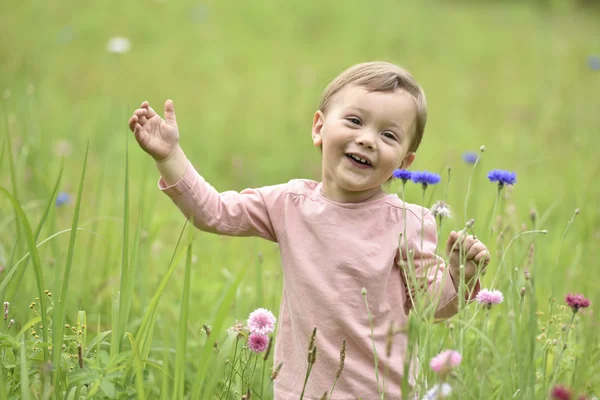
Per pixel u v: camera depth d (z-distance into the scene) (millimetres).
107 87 9094
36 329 2945
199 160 7016
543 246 4633
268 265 4586
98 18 12648
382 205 2615
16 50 9766
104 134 7152
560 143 7961
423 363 2469
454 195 5938
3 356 2547
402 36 13961
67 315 3268
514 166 7148
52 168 5590
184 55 11445
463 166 7008
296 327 2557
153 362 2381
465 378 2555
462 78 11398
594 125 8570
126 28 12438
